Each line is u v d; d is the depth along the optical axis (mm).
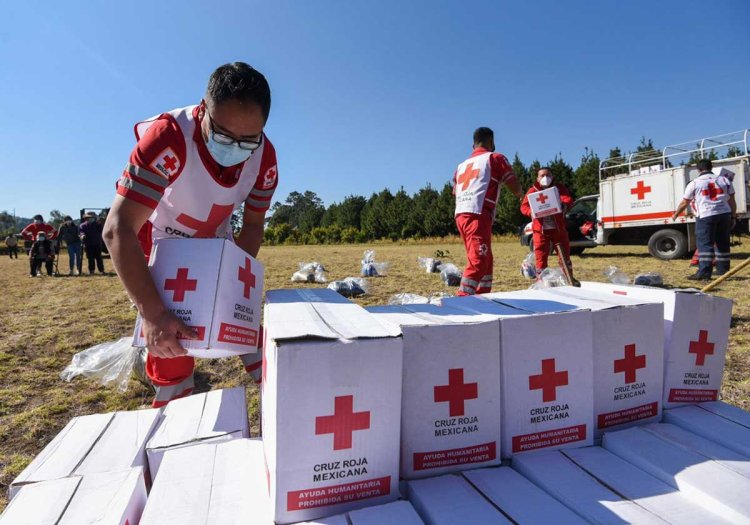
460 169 3410
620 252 13023
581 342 1162
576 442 1165
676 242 9672
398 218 36000
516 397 1110
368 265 8062
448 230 32812
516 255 12367
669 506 899
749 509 843
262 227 1814
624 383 1253
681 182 9594
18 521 877
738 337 3400
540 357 1125
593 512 878
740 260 9117
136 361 2812
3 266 14609
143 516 911
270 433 923
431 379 1039
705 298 1360
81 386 3004
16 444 2244
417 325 1026
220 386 2977
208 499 969
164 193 1468
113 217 1238
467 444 1071
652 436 1167
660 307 1291
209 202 1507
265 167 1624
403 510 882
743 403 2252
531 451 1131
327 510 901
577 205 12219
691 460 1034
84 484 1004
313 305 1229
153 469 1208
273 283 7484
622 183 10625
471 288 3207
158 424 1378
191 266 1255
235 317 1311
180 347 1224
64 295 7234
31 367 3424
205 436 1263
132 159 1291
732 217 6234
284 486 869
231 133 1301
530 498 938
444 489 980
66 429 1345
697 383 1371
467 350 1060
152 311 1208
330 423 879
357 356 882
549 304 1290
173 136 1330
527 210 4863
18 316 5453
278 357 842
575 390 1158
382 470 930
